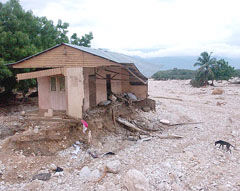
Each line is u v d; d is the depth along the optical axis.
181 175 7.87
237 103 27.06
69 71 11.64
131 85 18.31
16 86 18.86
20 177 8.12
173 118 17.92
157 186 7.14
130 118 15.30
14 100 21.55
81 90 11.45
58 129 11.15
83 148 10.73
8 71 16.03
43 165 9.06
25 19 19.64
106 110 13.96
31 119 12.44
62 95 13.04
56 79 13.09
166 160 9.29
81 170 8.42
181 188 7.04
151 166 8.69
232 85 52.72
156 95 36.59
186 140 12.46
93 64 11.89
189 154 9.88
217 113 20.95
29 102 21.44
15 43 17.58
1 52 16.95
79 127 11.61
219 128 15.37
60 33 23.55
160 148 11.04
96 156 10.02
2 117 15.50
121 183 7.48
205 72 52.41
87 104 13.36
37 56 13.27
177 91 43.62
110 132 12.91
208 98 32.34
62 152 10.21
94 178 7.82
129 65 12.92
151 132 14.06
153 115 17.64
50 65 13.02
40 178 7.92
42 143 10.48
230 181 7.39
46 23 21.48
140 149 10.86
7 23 18.06
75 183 7.61
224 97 32.31
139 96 18.19
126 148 11.20
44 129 11.06
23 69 17.62
